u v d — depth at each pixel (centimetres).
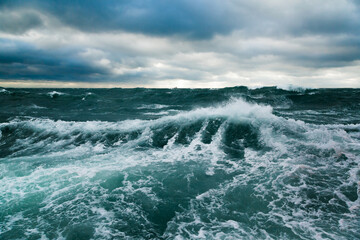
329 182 584
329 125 1077
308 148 801
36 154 842
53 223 447
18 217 467
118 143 954
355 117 1351
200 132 1020
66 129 1099
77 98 2652
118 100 2492
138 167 716
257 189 567
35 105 2139
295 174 631
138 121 1201
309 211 472
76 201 526
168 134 1021
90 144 945
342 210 472
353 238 389
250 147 864
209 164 734
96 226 438
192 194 555
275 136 918
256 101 2072
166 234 417
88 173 675
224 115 1149
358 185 564
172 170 693
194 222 450
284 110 1662
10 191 571
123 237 409
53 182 619
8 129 1110
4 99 2488
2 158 805
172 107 1955
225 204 509
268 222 442
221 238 401
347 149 776
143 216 471
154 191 570
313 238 393
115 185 602
